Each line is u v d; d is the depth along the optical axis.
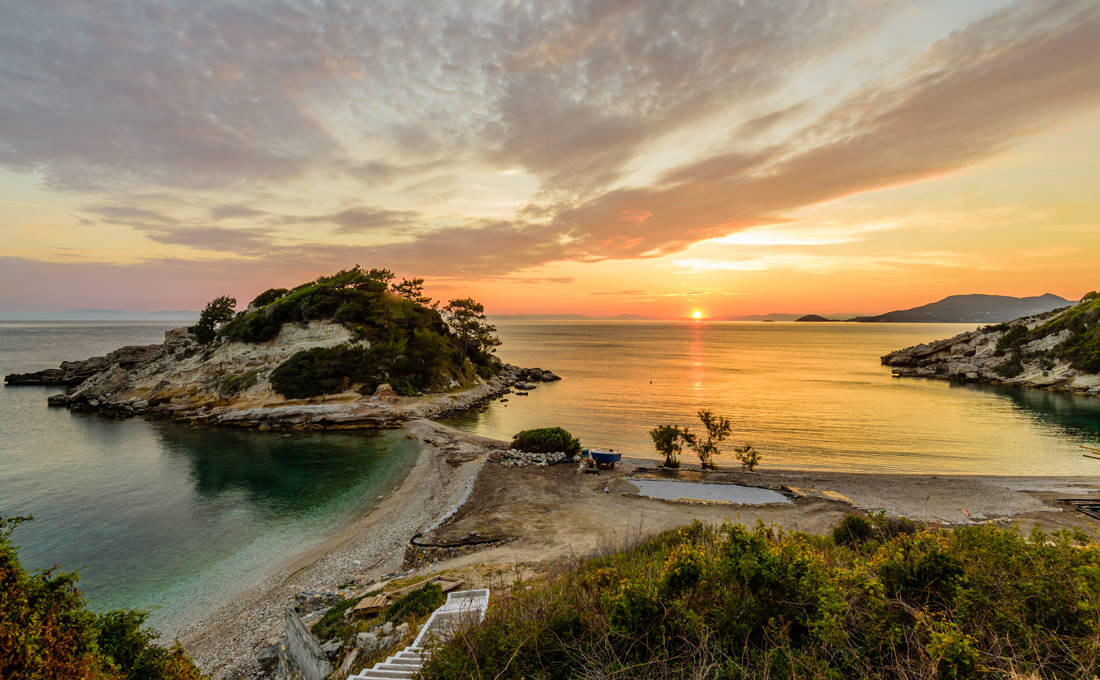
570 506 29.02
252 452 48.81
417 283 104.88
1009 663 4.90
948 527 24.62
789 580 6.52
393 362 78.44
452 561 21.62
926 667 5.10
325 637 14.47
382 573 21.84
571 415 70.44
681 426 61.41
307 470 42.34
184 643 18.08
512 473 37.31
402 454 47.75
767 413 69.50
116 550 26.52
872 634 5.75
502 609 8.45
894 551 7.65
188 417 66.38
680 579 7.37
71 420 66.75
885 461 45.28
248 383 72.19
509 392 94.31
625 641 6.51
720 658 5.93
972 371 107.12
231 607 20.62
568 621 7.04
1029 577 6.21
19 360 157.00
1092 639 4.98
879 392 89.81
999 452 48.12
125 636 8.49
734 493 31.52
